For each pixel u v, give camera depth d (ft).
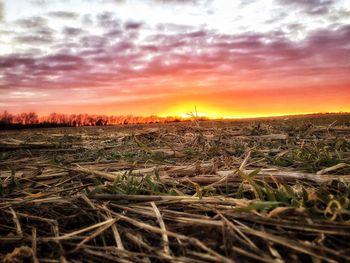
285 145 15.67
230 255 4.82
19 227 6.28
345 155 11.76
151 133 24.49
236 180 8.50
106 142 23.40
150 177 8.94
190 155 14.34
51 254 5.39
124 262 4.99
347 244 4.87
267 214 5.65
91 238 5.57
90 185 8.20
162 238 5.53
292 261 4.71
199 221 5.76
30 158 16.20
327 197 5.96
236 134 21.93
